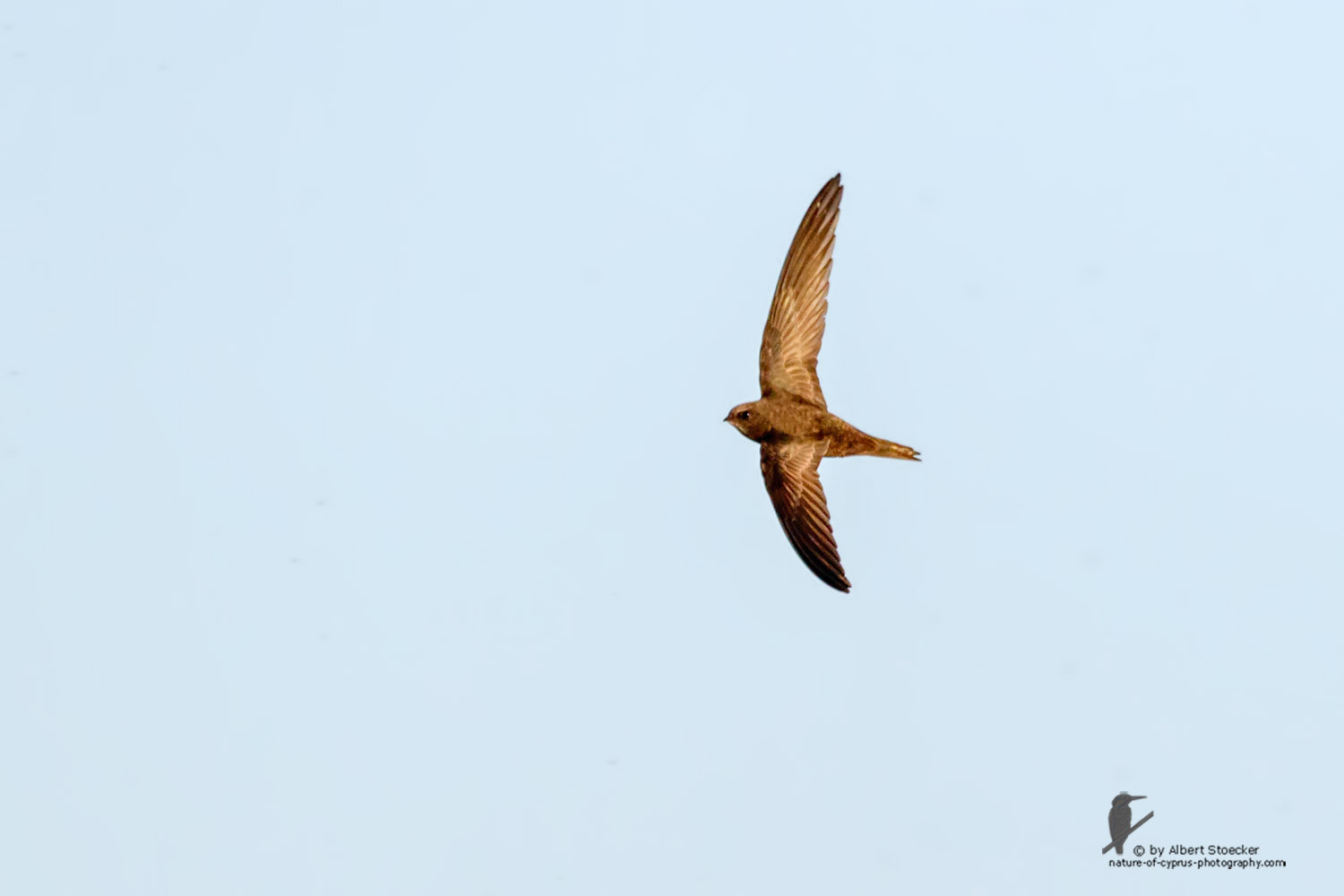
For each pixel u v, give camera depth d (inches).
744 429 633.0
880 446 629.9
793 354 641.0
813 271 644.7
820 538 608.1
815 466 621.3
